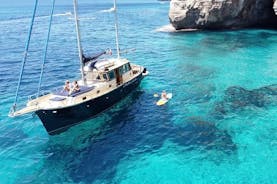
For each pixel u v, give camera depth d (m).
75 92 20.67
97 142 19.16
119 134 20.02
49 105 19.31
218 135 19.45
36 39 60.84
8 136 20.17
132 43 51.59
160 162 17.00
